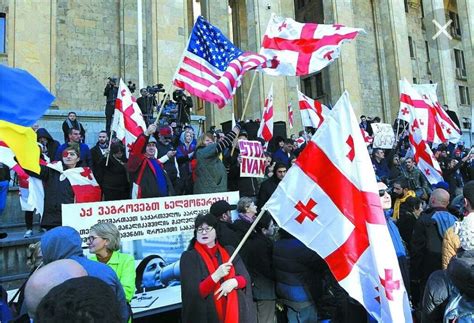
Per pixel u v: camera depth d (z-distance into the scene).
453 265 2.83
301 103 11.85
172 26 17.23
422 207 8.55
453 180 11.69
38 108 4.57
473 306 2.73
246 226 5.22
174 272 5.78
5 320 3.32
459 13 28.66
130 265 4.36
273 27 7.08
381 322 3.28
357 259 3.51
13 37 15.08
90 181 7.05
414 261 5.87
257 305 5.11
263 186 7.34
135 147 6.56
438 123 10.43
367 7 29.50
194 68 7.09
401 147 15.80
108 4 20.91
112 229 4.35
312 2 32.75
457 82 36.34
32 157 4.95
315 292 4.92
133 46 20.89
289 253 4.82
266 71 6.97
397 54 26.30
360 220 3.54
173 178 8.70
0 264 6.75
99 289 1.62
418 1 34.34
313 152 3.79
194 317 3.89
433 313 3.06
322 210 3.70
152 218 5.73
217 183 7.19
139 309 4.79
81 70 19.83
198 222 4.21
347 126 3.67
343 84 22.95
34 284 2.36
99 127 15.75
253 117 20.81
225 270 3.83
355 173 3.59
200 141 7.84
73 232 3.44
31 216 7.69
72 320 1.48
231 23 31.45
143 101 12.96
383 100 28.48
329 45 6.82
